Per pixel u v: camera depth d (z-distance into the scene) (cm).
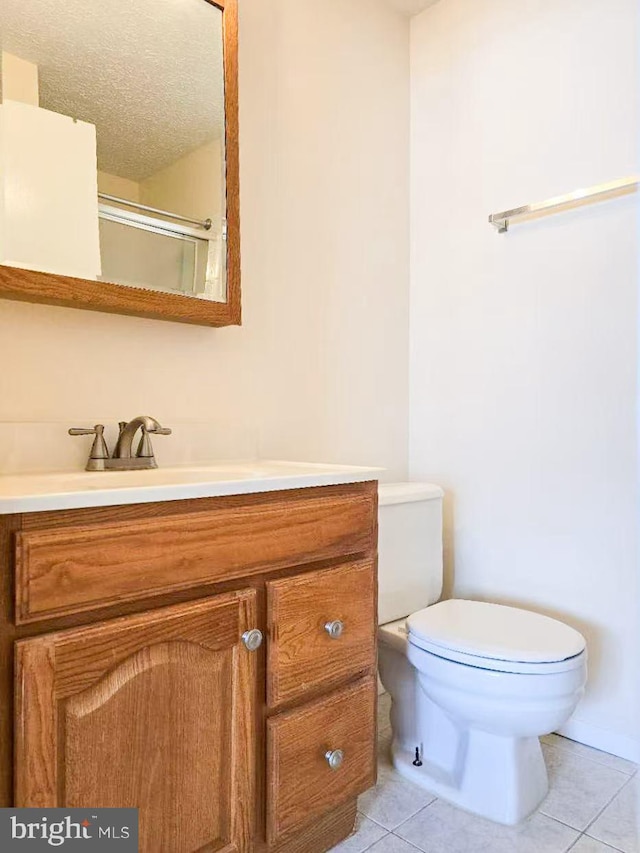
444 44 202
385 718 184
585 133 168
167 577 92
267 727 107
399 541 169
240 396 161
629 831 131
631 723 159
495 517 188
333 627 116
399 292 208
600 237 165
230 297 149
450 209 200
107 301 128
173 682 93
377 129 200
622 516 161
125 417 138
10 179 118
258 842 106
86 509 84
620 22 162
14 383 122
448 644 133
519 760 136
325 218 183
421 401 208
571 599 171
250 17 164
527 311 180
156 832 91
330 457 184
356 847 126
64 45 127
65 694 81
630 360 159
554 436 174
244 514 103
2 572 76
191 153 145
